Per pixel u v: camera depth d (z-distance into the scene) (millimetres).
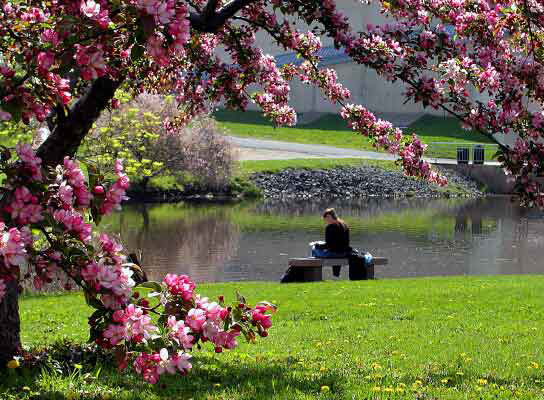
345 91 14617
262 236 43531
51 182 6137
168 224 47281
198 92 15859
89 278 5934
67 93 6672
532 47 11406
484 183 68938
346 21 11992
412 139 14000
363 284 22922
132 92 15516
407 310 17750
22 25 7418
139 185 59469
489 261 36312
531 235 44281
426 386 9406
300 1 11891
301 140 86312
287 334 15000
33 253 6012
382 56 11875
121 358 6016
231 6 11086
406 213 54594
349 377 10156
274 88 15234
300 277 25344
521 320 16172
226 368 11055
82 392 8969
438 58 12266
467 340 13719
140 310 6066
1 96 6398
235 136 87562
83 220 6297
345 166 69938
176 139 59500
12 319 10398
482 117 11555
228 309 6699
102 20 6188
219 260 36062
